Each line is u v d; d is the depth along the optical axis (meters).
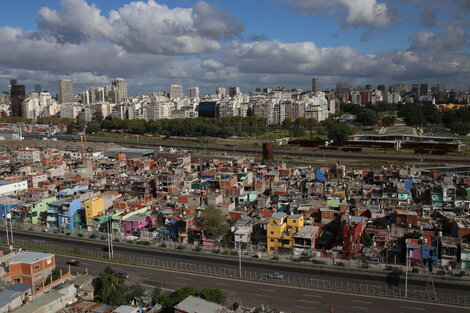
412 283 136.38
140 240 181.00
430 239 155.12
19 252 147.12
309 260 155.75
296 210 196.62
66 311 108.00
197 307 105.25
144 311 113.88
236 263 156.25
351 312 119.25
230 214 196.50
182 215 192.12
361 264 150.38
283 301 126.44
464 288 132.00
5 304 105.88
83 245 177.88
